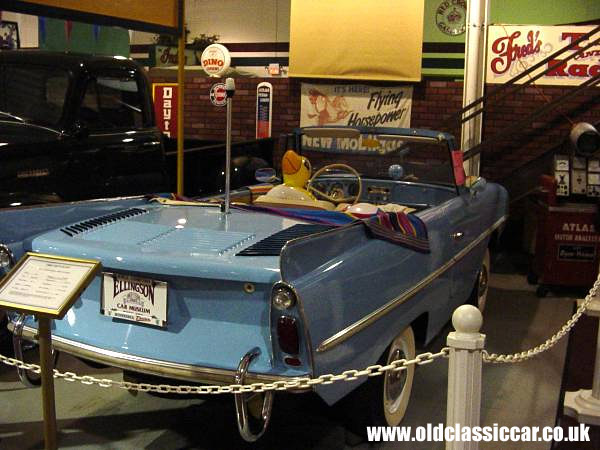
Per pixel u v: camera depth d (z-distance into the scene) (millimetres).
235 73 9609
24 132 5336
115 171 5820
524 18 8555
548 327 5402
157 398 3855
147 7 5629
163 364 2730
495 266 7559
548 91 8461
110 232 3193
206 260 2750
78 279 2498
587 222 6156
